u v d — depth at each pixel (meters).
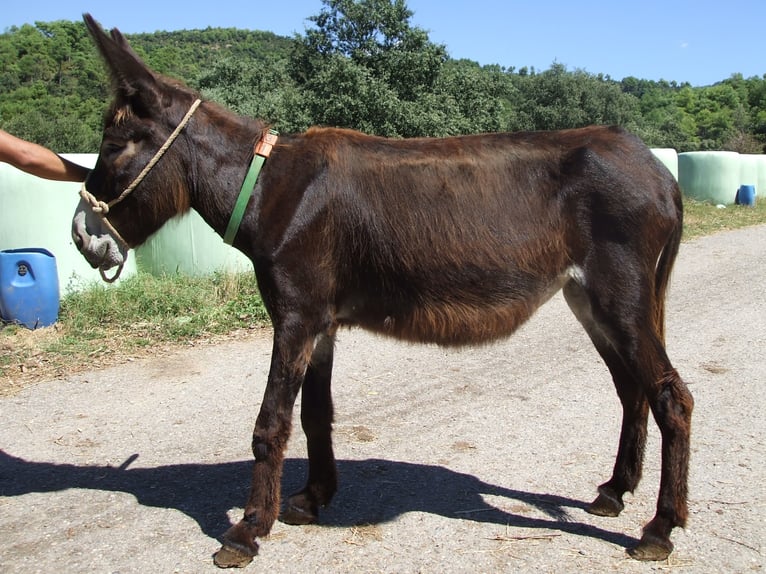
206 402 4.82
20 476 3.70
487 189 2.92
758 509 3.26
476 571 2.80
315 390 3.24
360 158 2.99
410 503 3.40
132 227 3.09
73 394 4.94
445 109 23.88
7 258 6.22
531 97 37.72
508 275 2.92
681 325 6.86
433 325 3.01
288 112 22.48
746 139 42.62
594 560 2.88
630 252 2.82
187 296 7.18
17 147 3.11
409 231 2.90
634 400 3.20
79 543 3.04
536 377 5.36
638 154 2.94
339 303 3.06
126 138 2.93
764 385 5.08
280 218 2.89
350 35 26.05
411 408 4.72
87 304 6.74
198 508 3.36
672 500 2.84
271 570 2.82
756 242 12.20
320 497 3.25
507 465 3.82
